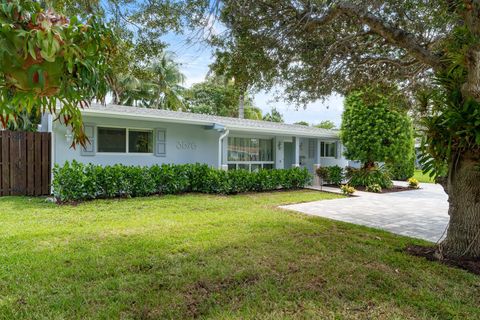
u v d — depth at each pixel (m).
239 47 4.47
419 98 4.30
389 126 12.58
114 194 8.94
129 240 4.93
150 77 4.43
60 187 8.08
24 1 0.83
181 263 4.04
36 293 3.16
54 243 4.71
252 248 4.67
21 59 0.83
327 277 3.68
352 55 5.55
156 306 2.98
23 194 9.31
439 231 6.13
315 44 5.25
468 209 4.22
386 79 6.04
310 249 4.67
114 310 2.88
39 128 10.78
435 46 4.69
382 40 5.34
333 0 4.14
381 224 6.70
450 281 3.62
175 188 10.01
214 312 2.90
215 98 27.84
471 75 3.33
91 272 3.67
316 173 13.62
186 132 11.58
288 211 7.75
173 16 3.38
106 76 1.08
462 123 3.64
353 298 3.20
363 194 11.63
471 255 4.21
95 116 9.27
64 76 0.93
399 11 4.39
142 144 10.59
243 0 3.95
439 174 4.24
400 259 4.30
